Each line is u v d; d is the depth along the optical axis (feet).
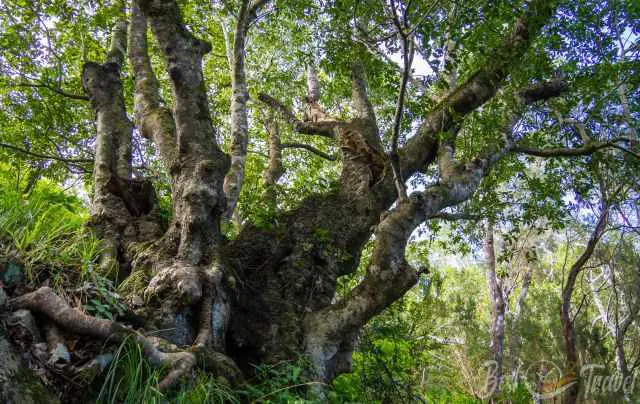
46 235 13.60
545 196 29.43
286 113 25.99
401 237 16.74
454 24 17.76
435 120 21.94
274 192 20.99
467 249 37.06
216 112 35.68
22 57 27.02
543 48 22.50
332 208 19.81
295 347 15.16
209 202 15.23
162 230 17.08
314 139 37.47
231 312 15.21
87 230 16.16
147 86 19.90
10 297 10.85
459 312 38.11
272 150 28.22
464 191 19.15
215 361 12.10
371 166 21.02
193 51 17.22
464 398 31.09
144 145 32.07
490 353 37.50
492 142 20.85
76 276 12.66
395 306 24.99
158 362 10.72
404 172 20.99
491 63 20.51
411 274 16.37
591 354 27.48
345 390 18.69
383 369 20.43
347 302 15.84
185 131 16.22
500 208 30.73
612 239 35.12
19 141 28.81
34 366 9.31
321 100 33.24
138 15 22.03
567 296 23.66
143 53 21.17
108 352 10.23
